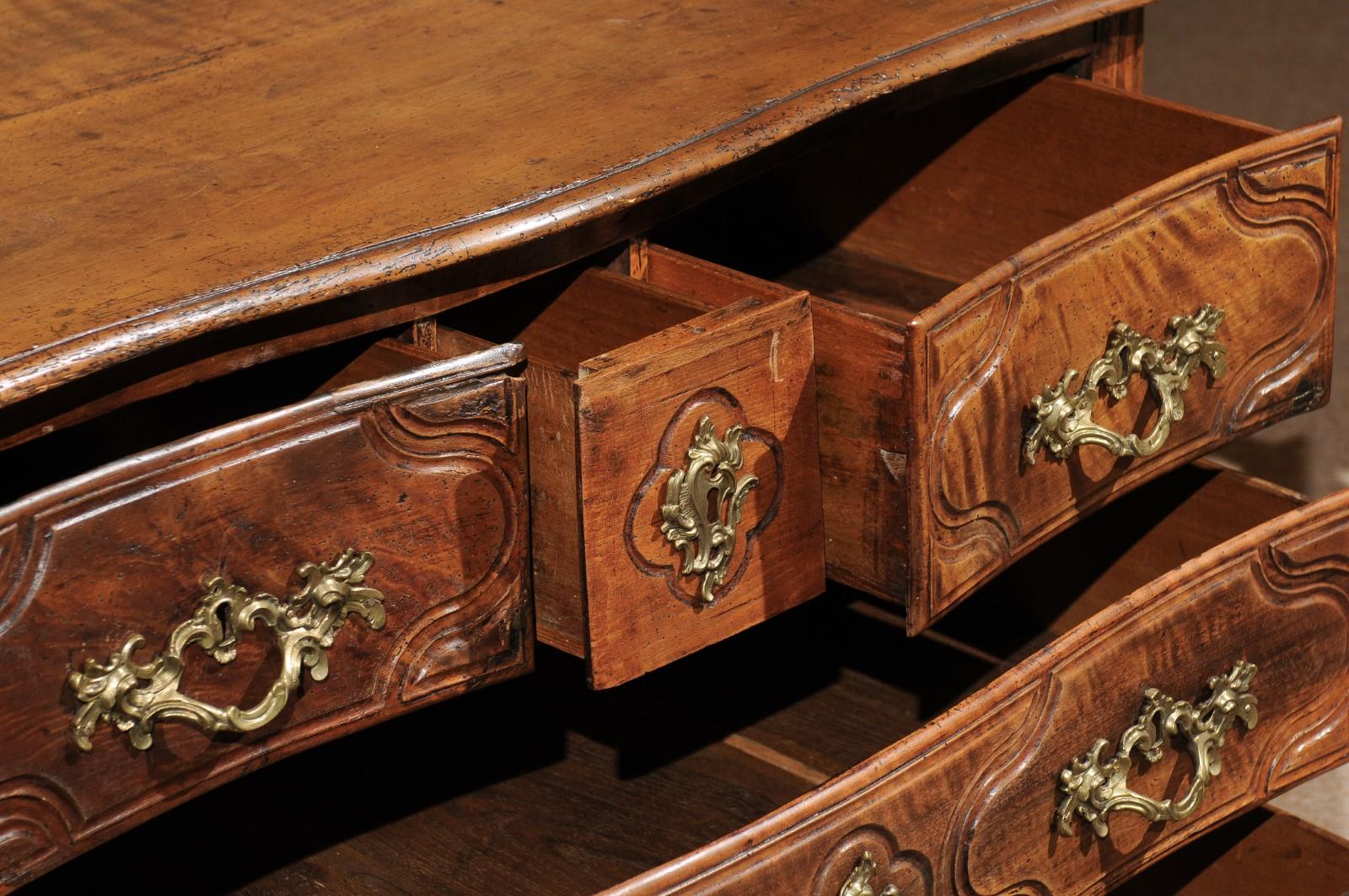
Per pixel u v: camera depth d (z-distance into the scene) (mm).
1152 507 1566
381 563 1024
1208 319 1295
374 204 1088
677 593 1106
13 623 903
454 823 1458
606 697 1612
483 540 1062
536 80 1272
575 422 1016
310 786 1503
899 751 1105
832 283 1631
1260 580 1304
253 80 1298
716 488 1092
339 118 1222
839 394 1154
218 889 1389
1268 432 2355
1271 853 1601
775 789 1500
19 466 1312
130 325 954
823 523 1188
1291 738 1394
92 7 1464
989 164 1566
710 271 1197
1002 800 1179
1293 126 2717
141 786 979
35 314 966
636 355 1036
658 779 1512
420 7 1436
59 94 1287
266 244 1040
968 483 1175
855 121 1332
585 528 1041
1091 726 1222
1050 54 1470
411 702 1070
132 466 921
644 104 1221
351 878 1398
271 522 974
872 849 1111
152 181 1136
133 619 941
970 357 1141
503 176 1117
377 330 1084
